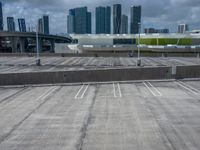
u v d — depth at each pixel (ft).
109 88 68.80
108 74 77.25
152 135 33.86
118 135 34.09
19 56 218.59
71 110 47.11
